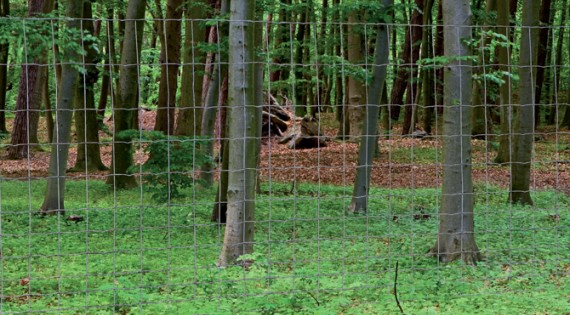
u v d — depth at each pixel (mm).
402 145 25406
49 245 9531
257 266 7793
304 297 6719
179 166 11117
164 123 19391
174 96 19484
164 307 6336
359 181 13359
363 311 6395
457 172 8352
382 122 29922
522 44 13570
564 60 37438
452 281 7512
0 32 6895
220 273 7367
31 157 23812
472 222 8508
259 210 13219
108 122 32312
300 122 26344
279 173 20688
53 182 12422
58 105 12242
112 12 20469
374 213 13234
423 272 8055
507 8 16500
